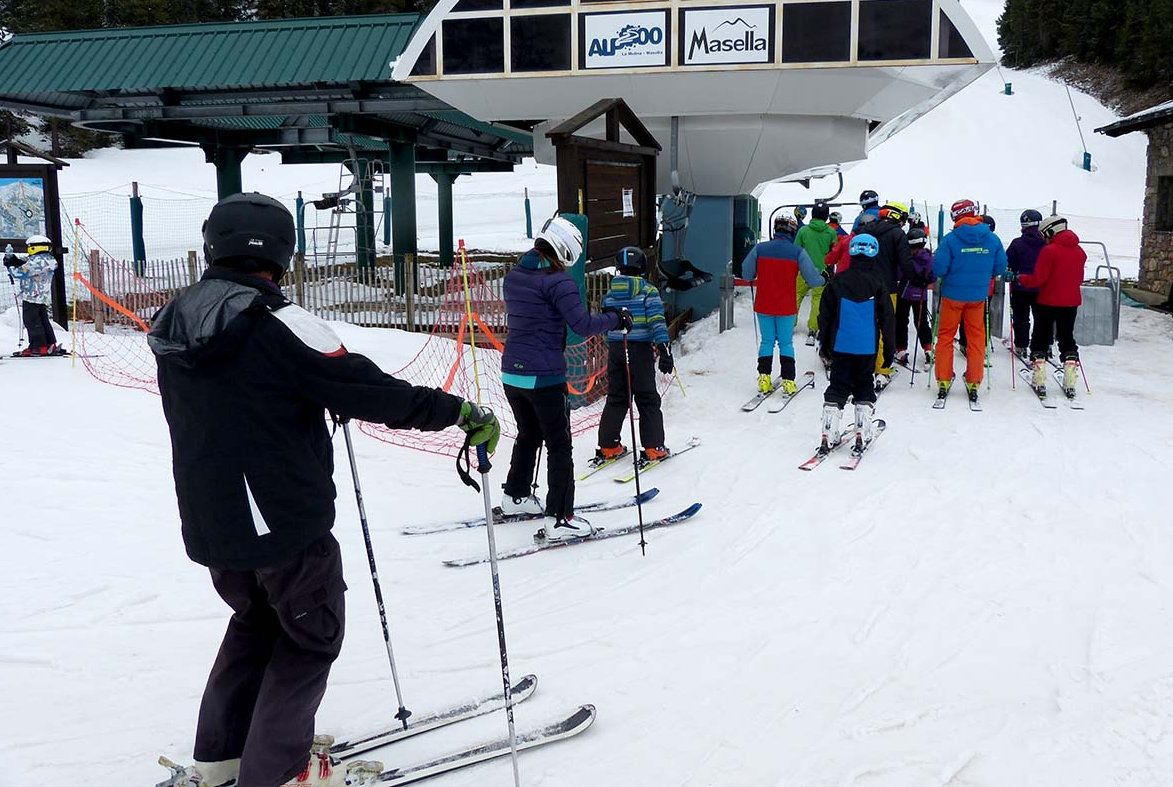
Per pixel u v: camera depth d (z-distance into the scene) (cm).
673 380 1046
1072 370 911
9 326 1314
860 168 4984
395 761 316
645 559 538
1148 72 6412
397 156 1695
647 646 416
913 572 503
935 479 679
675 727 342
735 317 1281
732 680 381
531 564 534
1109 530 562
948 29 1054
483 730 337
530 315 557
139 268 1434
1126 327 1295
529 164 5275
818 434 824
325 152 2428
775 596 475
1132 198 4662
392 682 383
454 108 1343
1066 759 316
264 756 260
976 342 891
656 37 1116
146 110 1553
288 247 269
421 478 711
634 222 1052
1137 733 331
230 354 248
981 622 436
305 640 265
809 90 1126
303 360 252
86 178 4591
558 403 562
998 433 805
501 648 301
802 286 1141
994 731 336
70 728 344
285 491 254
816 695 366
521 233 3228
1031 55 8062
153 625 445
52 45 1532
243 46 1466
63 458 712
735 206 1625
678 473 720
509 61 1153
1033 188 4800
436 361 1087
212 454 251
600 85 1152
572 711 348
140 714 356
